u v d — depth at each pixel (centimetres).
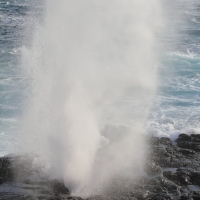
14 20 12544
